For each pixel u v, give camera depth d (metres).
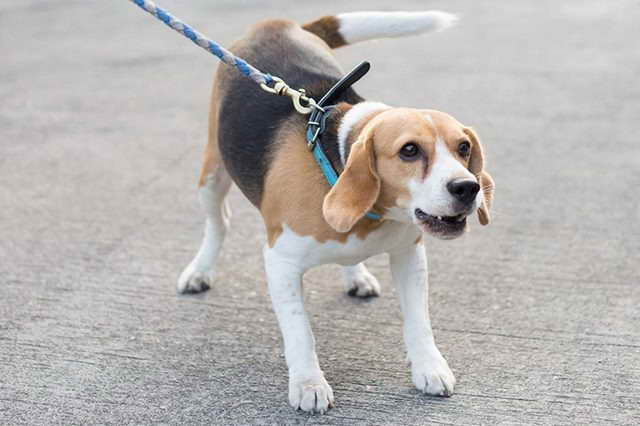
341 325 4.25
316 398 3.51
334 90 3.72
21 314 4.43
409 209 3.24
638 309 4.27
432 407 3.54
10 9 12.03
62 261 5.01
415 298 3.76
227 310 4.43
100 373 3.89
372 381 3.75
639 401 3.53
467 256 4.93
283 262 3.63
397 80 8.23
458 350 3.97
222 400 3.66
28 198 5.92
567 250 4.94
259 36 4.40
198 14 11.03
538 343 4.00
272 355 4.00
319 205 3.47
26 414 3.59
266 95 3.97
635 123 6.91
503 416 3.46
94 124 7.38
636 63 8.51
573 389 3.63
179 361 3.97
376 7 10.89
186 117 7.50
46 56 9.58
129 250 5.14
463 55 9.05
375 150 3.25
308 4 11.22
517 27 10.17
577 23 10.22
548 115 7.17
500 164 6.21
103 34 10.48
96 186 6.10
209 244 4.66
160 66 9.04
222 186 4.54
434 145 3.17
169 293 4.63
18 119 7.55
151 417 3.55
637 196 5.60
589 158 6.26
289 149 3.64
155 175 6.27
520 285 4.57
